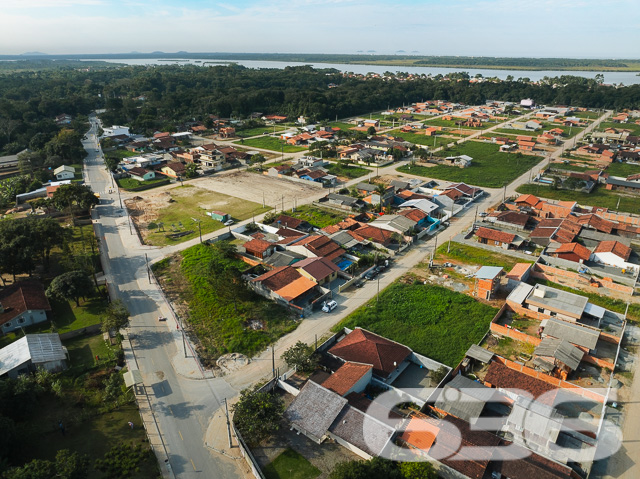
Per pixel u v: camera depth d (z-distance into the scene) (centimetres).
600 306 6469
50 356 5069
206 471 3869
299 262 7425
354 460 3844
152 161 14400
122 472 3775
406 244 8525
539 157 15562
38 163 14138
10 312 5888
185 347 5538
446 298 6650
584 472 3797
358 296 6800
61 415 4450
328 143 17212
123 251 8281
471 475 3628
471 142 18000
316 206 10712
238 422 4262
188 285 7069
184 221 9775
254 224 9281
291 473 3819
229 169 14162
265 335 5788
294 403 4419
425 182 12494
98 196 11394
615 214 9762
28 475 3281
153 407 4603
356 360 5103
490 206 10769
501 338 5719
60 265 7650
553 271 7431
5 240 6769
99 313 6309
